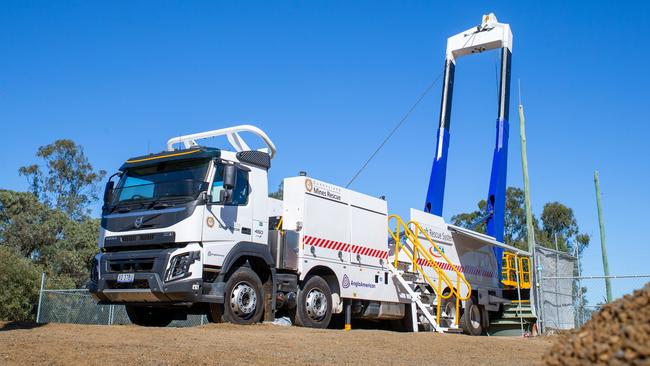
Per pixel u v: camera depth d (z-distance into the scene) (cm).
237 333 1061
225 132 1477
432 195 2153
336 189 1545
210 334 1028
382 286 1642
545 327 2130
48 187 4825
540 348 1126
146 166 1311
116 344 866
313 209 1462
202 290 1192
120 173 1340
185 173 1259
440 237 1902
